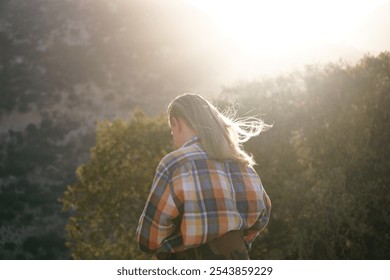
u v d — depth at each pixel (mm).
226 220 3246
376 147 22969
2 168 142625
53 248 112000
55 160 150125
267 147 24109
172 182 3279
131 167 29359
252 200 3439
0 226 119375
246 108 26688
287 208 21812
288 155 23672
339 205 20500
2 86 175500
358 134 22922
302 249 20781
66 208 30828
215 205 3260
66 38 195875
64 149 155875
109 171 29891
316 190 20766
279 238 22969
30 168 143875
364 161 21781
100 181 29953
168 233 3342
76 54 189875
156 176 3355
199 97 3635
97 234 29234
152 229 3281
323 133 23734
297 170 23438
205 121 3510
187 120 3543
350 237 21172
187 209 3219
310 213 20844
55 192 134500
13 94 172625
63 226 120375
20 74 180750
